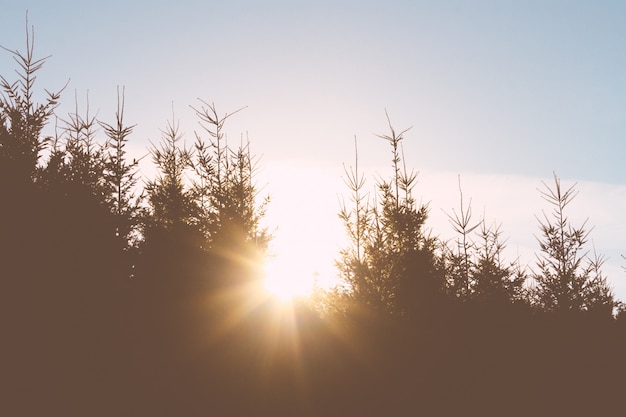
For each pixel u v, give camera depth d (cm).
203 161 2253
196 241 2062
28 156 1502
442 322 1983
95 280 1431
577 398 1702
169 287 1766
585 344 2031
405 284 2095
